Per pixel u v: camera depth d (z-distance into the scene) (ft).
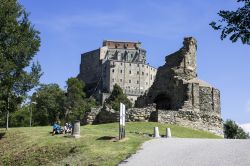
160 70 210.18
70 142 104.99
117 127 152.76
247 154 71.51
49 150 100.73
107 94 622.95
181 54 206.39
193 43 209.77
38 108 353.10
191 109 186.60
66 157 89.76
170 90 201.05
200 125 181.47
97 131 130.31
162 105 203.92
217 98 192.95
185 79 201.26
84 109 394.52
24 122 347.15
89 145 97.30
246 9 48.60
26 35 141.38
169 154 78.18
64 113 375.04
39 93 353.10
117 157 80.43
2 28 137.39
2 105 136.36
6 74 134.00
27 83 139.74
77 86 433.89
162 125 164.55
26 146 111.14
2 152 111.96
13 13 140.87
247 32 48.70
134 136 112.37
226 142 88.53
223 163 66.13
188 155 75.41
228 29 49.39
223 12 49.42
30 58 141.38
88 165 77.10
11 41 138.72
